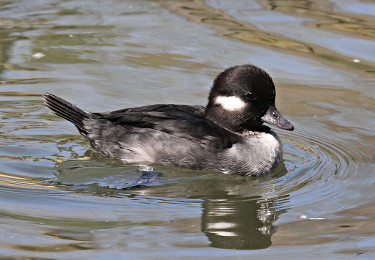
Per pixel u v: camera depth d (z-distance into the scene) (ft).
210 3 66.44
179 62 54.08
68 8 64.69
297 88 50.70
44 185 36.88
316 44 56.90
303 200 36.78
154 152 39.45
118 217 33.83
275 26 60.29
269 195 37.37
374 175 39.65
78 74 51.55
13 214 33.55
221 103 40.57
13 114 45.29
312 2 66.18
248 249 31.24
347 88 50.65
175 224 33.45
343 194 37.42
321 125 46.16
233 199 36.76
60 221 33.14
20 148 40.96
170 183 38.17
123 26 60.64
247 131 41.22
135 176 38.63
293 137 45.11
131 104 47.32
